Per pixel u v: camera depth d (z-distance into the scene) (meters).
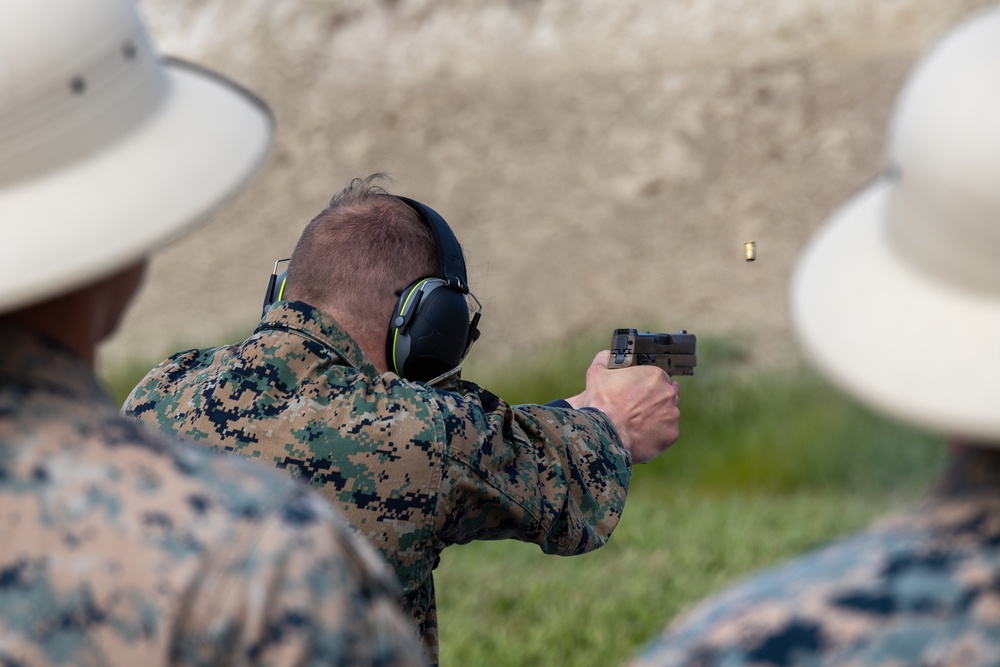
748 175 30.94
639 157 32.12
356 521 3.89
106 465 2.37
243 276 31.31
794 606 2.01
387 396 4.03
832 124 31.81
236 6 40.97
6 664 2.27
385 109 36.09
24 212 2.40
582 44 37.12
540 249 29.58
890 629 1.93
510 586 11.09
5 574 2.30
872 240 2.26
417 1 39.44
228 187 2.58
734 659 2.00
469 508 4.05
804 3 35.44
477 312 4.66
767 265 27.73
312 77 38.09
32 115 2.40
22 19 2.39
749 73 33.88
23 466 2.36
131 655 2.26
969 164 1.95
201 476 2.39
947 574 1.95
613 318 26.53
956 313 2.06
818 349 2.20
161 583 2.27
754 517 13.33
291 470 3.90
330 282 4.26
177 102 2.66
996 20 2.09
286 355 4.08
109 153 2.50
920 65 2.15
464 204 32.06
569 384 20.23
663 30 36.50
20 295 2.34
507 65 37.12
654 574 11.12
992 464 2.05
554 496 4.20
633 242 29.33
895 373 2.07
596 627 9.67
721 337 23.47
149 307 30.28
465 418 4.04
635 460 4.70
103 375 23.09
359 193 4.54
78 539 2.31
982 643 1.89
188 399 4.11
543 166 32.66
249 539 2.31
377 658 2.40
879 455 15.59
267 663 2.28
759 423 16.91
